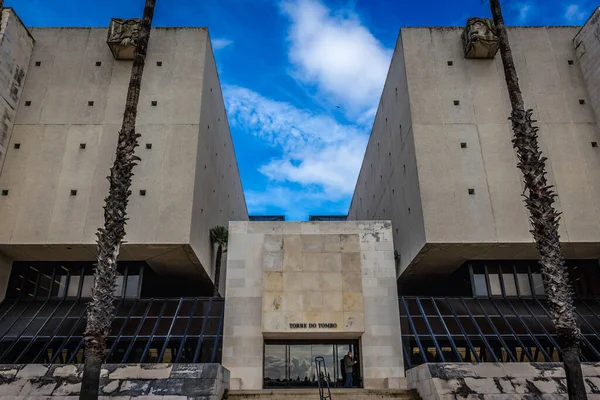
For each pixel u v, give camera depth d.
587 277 29.22
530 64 30.53
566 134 28.81
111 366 18.30
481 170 27.80
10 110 28.42
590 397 17.55
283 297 24.28
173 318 26.48
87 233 26.41
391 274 25.78
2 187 27.27
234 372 23.77
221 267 40.28
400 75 32.19
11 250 27.20
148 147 28.09
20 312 27.31
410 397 19.11
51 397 17.48
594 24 29.28
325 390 19.81
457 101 29.45
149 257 28.14
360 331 23.86
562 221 26.95
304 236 25.50
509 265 29.20
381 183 39.22
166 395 17.16
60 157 27.98
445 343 25.02
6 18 28.52
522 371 18.02
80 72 30.14
